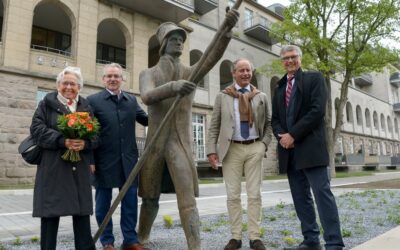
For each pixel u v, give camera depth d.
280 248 4.08
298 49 3.99
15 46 14.40
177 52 3.70
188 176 3.46
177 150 3.51
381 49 21.22
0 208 8.31
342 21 21.52
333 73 24.61
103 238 4.04
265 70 23.67
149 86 3.51
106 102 4.14
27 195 11.17
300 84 3.77
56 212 2.96
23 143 3.19
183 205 3.42
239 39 26.72
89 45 16.89
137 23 19.19
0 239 4.89
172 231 5.27
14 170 13.68
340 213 6.69
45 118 3.19
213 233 5.07
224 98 4.34
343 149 38.47
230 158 4.21
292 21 21.56
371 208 7.38
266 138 4.25
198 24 23.41
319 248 3.86
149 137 3.67
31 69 14.91
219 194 11.66
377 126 47.16
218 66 24.61
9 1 14.53
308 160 3.51
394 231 4.14
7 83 13.95
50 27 19.70
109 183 3.98
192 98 3.72
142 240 4.21
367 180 18.53
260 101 4.30
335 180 18.83
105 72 4.26
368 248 3.33
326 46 20.58
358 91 43.25
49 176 3.03
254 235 4.04
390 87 53.25
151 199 3.98
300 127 3.53
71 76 3.32
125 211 4.04
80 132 3.04
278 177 23.28
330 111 22.11
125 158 4.07
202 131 22.80
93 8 17.34
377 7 20.38
